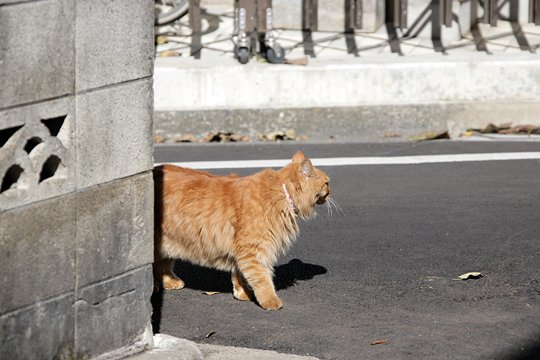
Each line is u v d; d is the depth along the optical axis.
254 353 9.44
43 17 7.25
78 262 7.83
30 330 7.50
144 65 8.15
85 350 8.02
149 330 8.66
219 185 10.90
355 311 10.84
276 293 11.39
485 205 14.66
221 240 10.78
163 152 17.69
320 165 16.77
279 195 10.75
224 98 18.77
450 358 9.55
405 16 19.92
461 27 21.34
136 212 8.30
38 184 7.42
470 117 18.83
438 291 11.42
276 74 18.73
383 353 9.67
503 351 9.72
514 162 16.86
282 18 21.56
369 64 18.95
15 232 7.28
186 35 21.28
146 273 8.52
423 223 13.91
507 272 12.02
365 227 13.79
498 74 19.02
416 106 18.72
